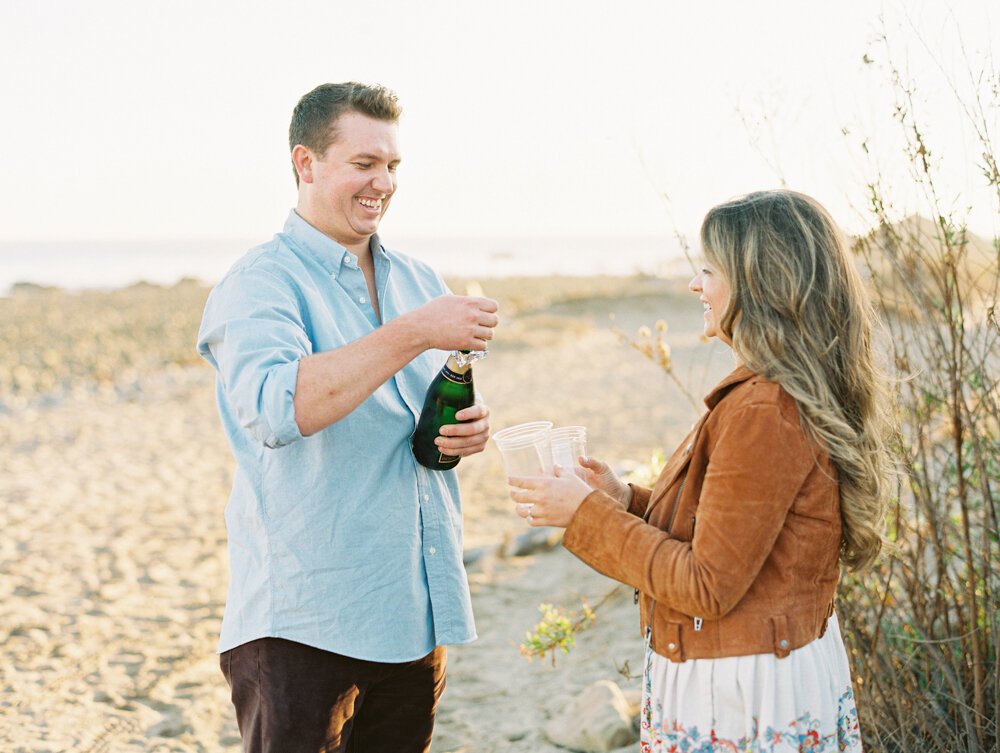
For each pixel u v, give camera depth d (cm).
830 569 194
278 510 219
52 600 534
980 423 300
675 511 198
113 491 814
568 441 220
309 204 235
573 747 358
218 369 229
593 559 198
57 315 2873
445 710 396
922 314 271
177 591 551
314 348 226
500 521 670
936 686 281
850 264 195
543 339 1989
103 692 412
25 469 918
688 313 2505
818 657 191
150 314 2850
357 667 224
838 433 185
